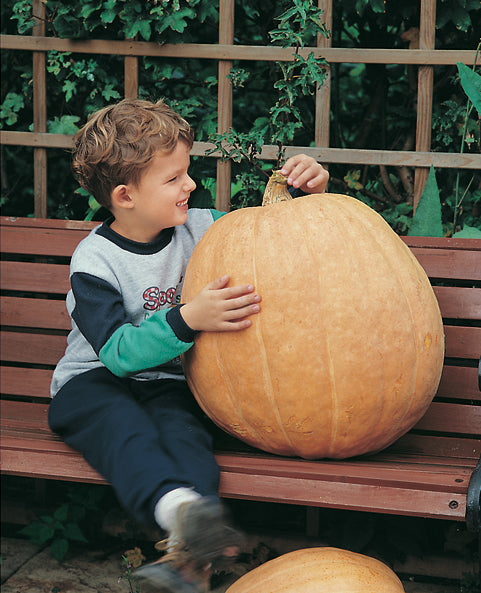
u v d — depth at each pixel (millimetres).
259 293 1559
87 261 1853
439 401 2105
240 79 2395
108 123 1779
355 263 1567
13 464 1752
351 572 1592
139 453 1595
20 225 2371
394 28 2684
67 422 1789
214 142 2398
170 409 1807
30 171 2871
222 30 2379
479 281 2076
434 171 2330
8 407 2193
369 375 1546
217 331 1603
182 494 1470
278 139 2350
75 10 2449
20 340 2297
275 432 1628
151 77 2604
